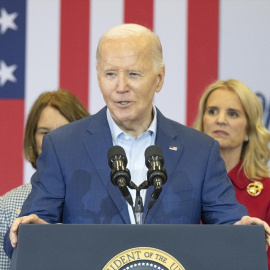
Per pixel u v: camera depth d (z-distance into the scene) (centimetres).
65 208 991
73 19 1825
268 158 1491
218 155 1053
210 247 761
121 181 830
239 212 977
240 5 1814
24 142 1436
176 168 1019
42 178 995
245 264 759
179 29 1814
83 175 995
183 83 1803
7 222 1276
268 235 854
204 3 1819
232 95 1501
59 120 1412
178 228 762
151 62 972
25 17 1830
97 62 993
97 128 1041
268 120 1777
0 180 1794
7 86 1816
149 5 1820
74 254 748
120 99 957
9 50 1822
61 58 1819
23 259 744
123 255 749
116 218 971
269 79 1795
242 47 1806
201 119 1549
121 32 962
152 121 1059
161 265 751
